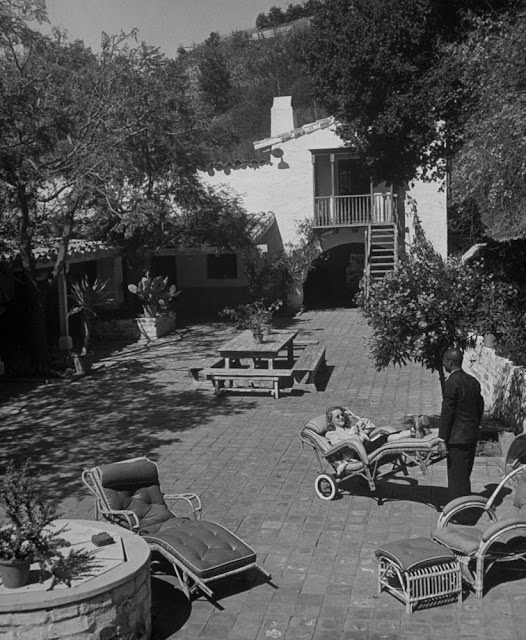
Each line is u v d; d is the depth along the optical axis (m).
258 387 17.64
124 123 21.12
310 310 30.17
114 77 20.56
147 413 15.76
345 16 20.09
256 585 7.90
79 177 19.53
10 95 17.88
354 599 7.54
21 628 6.20
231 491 10.87
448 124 19.19
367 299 12.06
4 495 6.71
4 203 19.41
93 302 21.53
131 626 6.70
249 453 12.73
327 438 10.56
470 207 20.16
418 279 11.78
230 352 17.38
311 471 11.66
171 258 31.33
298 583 7.93
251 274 29.30
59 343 22.88
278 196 30.06
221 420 14.99
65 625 6.30
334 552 8.67
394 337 11.77
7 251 19.67
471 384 9.30
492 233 20.52
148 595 6.96
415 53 19.38
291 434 13.84
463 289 11.72
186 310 31.45
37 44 18.78
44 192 25.31
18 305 23.27
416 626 6.98
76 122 19.69
